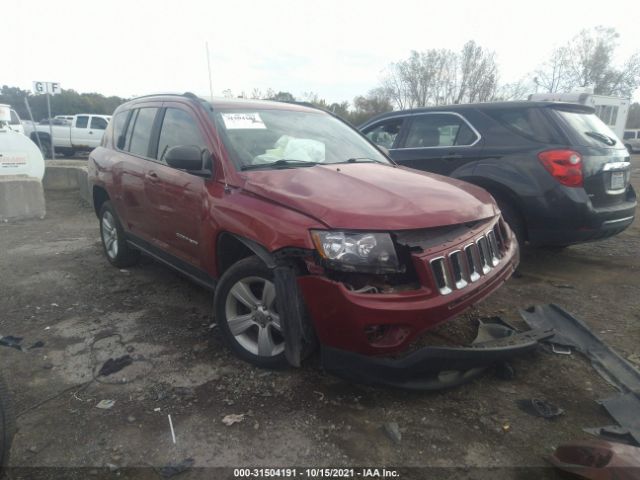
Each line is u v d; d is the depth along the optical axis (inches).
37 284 184.7
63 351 131.5
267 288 115.0
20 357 128.3
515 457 91.3
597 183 178.5
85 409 105.5
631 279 189.5
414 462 90.2
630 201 198.4
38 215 331.0
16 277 193.6
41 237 269.4
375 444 94.7
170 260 157.2
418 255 98.7
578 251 231.0
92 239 263.9
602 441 86.1
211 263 131.6
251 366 122.3
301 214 105.3
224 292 123.4
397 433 96.7
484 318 143.8
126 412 104.3
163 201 151.2
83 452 92.5
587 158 175.8
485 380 116.7
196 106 148.6
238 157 130.7
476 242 111.0
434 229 105.3
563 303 165.0
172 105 161.2
